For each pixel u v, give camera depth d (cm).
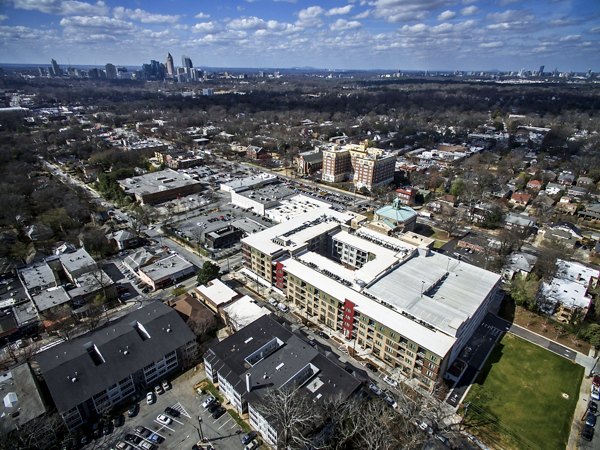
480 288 12219
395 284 12169
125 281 14838
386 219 17812
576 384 10100
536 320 12638
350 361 10869
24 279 13850
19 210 18388
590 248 17675
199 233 18188
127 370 9388
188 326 11119
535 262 15212
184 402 9469
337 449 8181
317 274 12850
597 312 12525
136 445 8331
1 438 7656
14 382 8981
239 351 9894
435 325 10275
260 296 14000
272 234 15538
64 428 8481
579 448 8362
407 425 8625
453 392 9781
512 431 8756
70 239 17188
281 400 8019
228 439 8512
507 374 10394
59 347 9894
